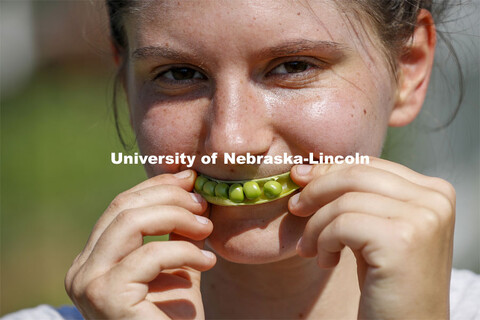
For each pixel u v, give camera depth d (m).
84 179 8.62
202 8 2.12
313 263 2.58
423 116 4.50
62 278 6.92
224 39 2.11
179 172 2.42
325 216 2.07
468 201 6.60
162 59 2.25
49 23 10.48
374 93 2.39
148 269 2.10
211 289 2.73
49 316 3.09
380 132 2.48
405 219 1.96
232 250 2.33
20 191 8.52
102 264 2.17
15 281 6.88
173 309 2.19
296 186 2.26
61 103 10.28
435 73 4.22
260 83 2.22
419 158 5.76
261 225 2.30
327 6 2.18
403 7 2.58
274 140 2.24
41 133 9.62
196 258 2.14
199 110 2.30
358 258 2.07
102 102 9.66
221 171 2.27
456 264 6.52
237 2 2.09
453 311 2.88
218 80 2.17
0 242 7.57
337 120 2.23
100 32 3.55
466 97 6.32
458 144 6.48
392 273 1.94
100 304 2.10
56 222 7.93
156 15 2.21
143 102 2.45
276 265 2.58
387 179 2.06
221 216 2.33
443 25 3.61
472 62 4.49
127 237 2.17
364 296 2.00
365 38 2.34
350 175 2.08
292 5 2.12
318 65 2.23
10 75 10.83
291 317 2.62
